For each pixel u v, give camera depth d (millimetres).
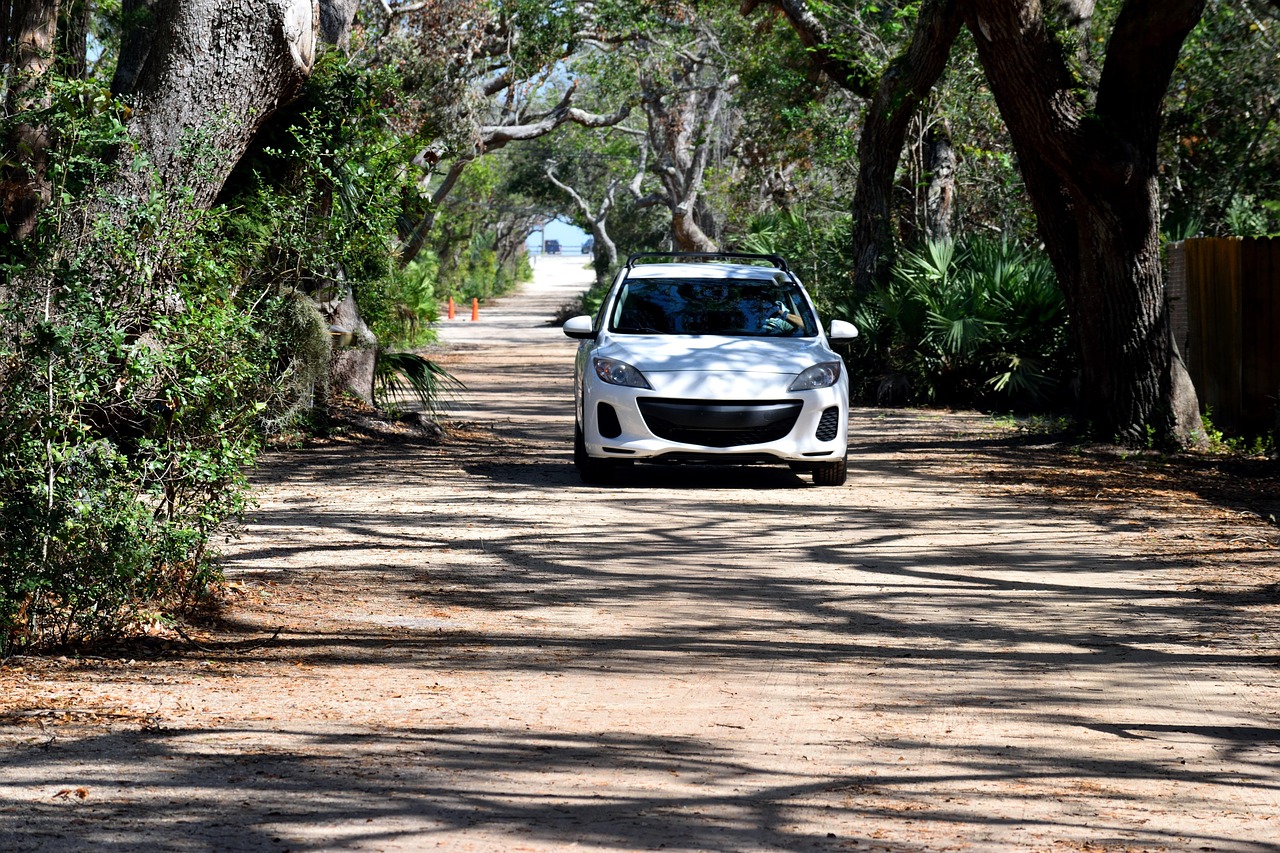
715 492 14562
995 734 6195
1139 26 17250
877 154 28234
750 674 7383
